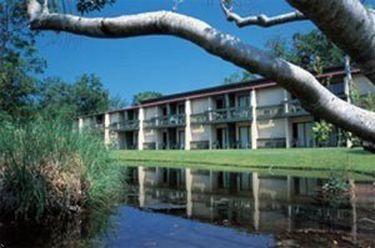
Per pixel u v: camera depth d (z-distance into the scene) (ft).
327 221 24.85
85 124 33.60
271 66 5.39
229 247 19.62
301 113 98.84
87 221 25.43
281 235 21.66
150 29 5.86
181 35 5.73
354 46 4.92
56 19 6.55
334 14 4.68
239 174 54.34
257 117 108.99
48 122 30.37
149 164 77.97
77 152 29.43
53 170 27.78
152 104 141.28
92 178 29.40
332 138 89.20
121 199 34.19
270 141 107.04
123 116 157.48
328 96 5.53
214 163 73.41
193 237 21.57
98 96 219.61
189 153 92.99
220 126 122.42
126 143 155.94
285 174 51.78
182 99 130.00
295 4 4.66
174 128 138.21
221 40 5.48
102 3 9.22
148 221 25.59
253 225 24.20
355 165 51.49
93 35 6.24
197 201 33.78
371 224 23.79
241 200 33.81
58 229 23.25
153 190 40.83
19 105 53.52
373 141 5.66
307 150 74.79
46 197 26.22
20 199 25.57
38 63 54.75
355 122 5.59
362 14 4.77
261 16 7.60
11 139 27.73
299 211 28.27
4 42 49.47
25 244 20.21
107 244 20.29
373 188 36.63
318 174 50.21
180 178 52.16
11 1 45.47
